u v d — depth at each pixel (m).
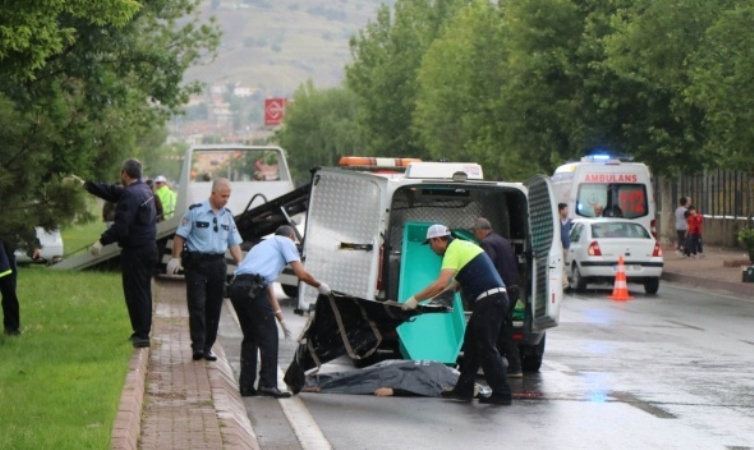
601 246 46.16
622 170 58.44
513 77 74.88
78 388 17.81
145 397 18.53
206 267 22.53
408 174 35.50
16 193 19.97
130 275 22.89
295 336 29.89
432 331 23.73
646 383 22.73
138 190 22.80
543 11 70.19
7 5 22.88
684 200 69.94
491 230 23.64
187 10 58.69
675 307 40.19
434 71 103.88
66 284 37.97
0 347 22.73
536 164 73.88
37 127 20.39
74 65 40.12
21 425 15.02
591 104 69.25
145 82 46.22
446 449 16.42
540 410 19.70
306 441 16.89
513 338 23.38
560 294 23.86
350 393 21.16
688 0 51.41
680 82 53.81
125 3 25.80
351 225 24.55
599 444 16.91
